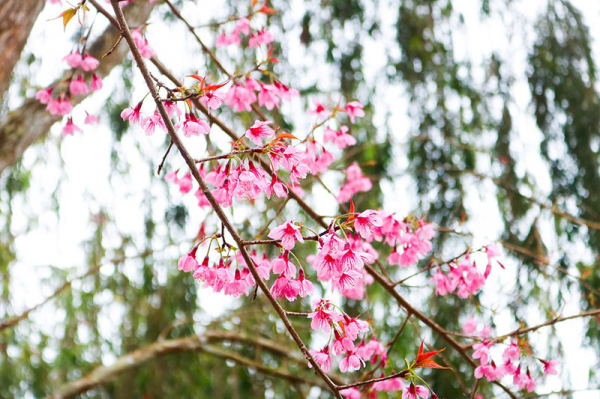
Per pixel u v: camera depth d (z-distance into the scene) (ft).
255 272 5.22
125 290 13.88
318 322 5.41
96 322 14.52
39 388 14.23
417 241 7.84
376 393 8.34
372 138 12.59
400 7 12.76
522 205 11.51
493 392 10.96
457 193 11.53
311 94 12.69
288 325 5.14
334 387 5.03
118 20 5.33
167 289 13.74
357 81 12.83
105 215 13.64
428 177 11.84
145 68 5.26
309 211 7.93
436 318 11.00
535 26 12.56
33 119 9.48
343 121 12.45
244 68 11.81
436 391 10.81
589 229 11.41
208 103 5.64
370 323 7.93
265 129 5.64
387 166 12.27
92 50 9.96
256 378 14.42
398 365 11.82
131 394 14.28
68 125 8.50
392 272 11.55
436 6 12.82
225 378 14.84
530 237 11.16
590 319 10.93
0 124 9.39
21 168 13.64
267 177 5.67
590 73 12.34
